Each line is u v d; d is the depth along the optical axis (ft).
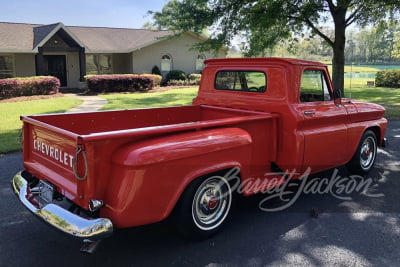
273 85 14.43
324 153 15.24
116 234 12.35
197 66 92.63
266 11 46.52
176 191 10.39
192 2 51.39
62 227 9.39
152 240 11.95
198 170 10.85
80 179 9.45
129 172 9.44
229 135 11.76
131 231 12.56
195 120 17.52
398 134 28.91
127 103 50.01
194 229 11.39
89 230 9.10
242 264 10.49
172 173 10.22
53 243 11.80
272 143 13.92
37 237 12.18
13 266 10.44
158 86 79.10
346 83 94.84
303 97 14.49
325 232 12.43
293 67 13.99
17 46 69.26
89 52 75.77
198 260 10.71
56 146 10.79
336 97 15.88
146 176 9.66
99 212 10.00
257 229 12.65
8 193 16.06
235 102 16.05
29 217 13.70
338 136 15.83
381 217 13.64
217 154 11.29
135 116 15.71
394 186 16.98
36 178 12.76
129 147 9.86
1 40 69.97
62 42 75.00
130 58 84.28
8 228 12.80
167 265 10.48
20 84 58.65
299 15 47.42
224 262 10.60
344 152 16.52
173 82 83.46
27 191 11.70
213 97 17.22
